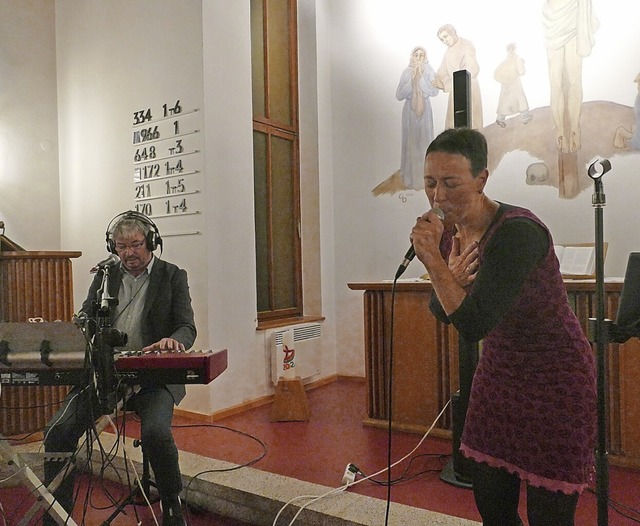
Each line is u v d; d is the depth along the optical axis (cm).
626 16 403
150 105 404
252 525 249
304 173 518
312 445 322
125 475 285
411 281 348
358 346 514
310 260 516
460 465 262
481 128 454
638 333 143
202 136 379
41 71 446
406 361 347
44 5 448
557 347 130
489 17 451
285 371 406
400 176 493
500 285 122
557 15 425
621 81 404
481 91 454
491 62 450
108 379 182
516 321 132
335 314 524
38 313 339
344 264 521
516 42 441
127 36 415
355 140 514
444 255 164
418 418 343
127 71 416
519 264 123
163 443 203
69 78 448
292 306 507
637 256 148
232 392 395
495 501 144
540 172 432
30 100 438
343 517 222
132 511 256
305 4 514
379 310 357
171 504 207
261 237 473
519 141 440
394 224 497
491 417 139
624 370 280
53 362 180
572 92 420
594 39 413
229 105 400
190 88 384
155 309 249
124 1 416
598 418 148
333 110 524
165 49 396
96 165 434
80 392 191
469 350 262
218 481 260
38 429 318
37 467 270
